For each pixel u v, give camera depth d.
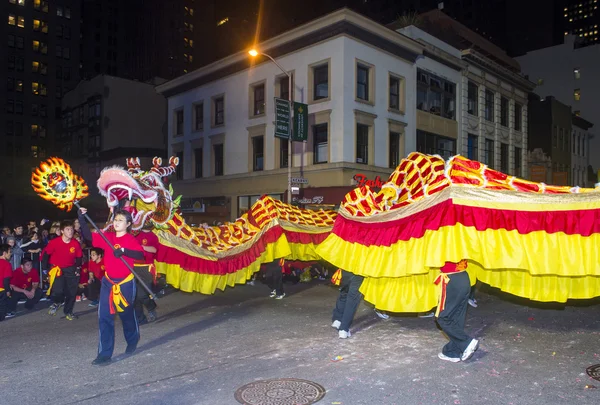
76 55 68.06
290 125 21.44
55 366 5.77
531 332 6.98
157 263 8.58
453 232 5.41
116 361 5.93
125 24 84.94
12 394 4.86
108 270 5.91
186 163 31.98
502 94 34.88
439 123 28.59
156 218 8.39
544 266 5.36
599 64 54.12
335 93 22.88
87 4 80.56
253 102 27.30
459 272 5.44
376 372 5.20
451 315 5.41
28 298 9.84
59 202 5.79
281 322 7.95
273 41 25.23
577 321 7.73
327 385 4.83
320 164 23.33
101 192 7.82
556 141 41.22
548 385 4.71
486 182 5.59
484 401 4.33
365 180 8.30
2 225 58.81
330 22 22.70
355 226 6.82
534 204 5.46
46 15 65.38
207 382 5.04
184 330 7.56
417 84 27.16
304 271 13.09
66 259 8.83
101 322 5.85
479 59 31.20
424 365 5.41
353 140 23.06
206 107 30.44
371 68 24.09
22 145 62.12
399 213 6.21
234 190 28.33
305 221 11.25
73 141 46.47
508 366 5.34
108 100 41.19
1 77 61.00
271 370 5.37
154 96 43.38
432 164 6.24
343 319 6.79
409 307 6.66
